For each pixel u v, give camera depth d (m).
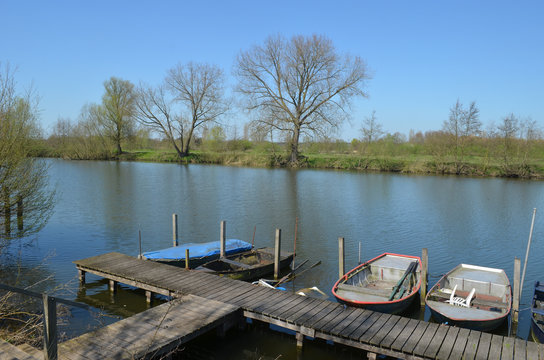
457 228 24.09
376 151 56.97
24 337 8.60
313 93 52.16
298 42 50.75
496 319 10.46
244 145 68.19
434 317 11.23
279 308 10.64
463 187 40.88
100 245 19.12
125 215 25.78
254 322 11.33
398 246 20.39
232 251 16.97
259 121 53.78
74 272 15.34
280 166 59.09
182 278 12.89
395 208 29.81
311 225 24.42
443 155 53.12
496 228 24.17
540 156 50.69
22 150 13.84
